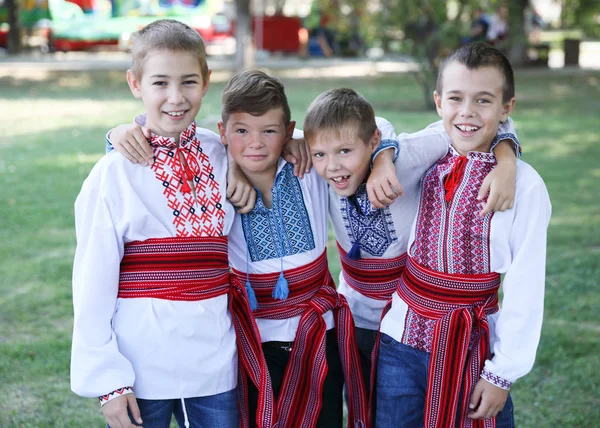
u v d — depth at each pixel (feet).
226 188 6.95
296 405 7.22
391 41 38.70
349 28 43.24
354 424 7.52
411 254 7.14
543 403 10.47
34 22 70.90
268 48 69.62
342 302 7.42
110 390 6.26
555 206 20.58
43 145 28.89
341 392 7.66
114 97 42.37
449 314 6.79
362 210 7.36
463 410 6.82
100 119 35.01
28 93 43.75
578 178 23.71
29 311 13.76
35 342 12.43
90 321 6.35
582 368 11.39
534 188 6.65
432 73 37.55
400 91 45.21
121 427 6.29
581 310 13.53
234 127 6.86
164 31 6.52
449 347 6.75
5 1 67.31
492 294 6.90
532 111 37.86
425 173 7.16
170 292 6.52
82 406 10.57
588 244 17.30
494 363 6.63
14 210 20.04
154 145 6.64
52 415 10.25
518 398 10.62
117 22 72.08
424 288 6.94
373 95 43.29
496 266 6.77
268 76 7.03
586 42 92.12
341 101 6.86
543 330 12.66
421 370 7.03
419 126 32.14
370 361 8.08
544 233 6.65
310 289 7.30
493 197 6.56
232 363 6.84
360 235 7.52
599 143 29.25
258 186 7.16
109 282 6.40
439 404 6.79
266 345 7.32
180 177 6.65
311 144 6.97
